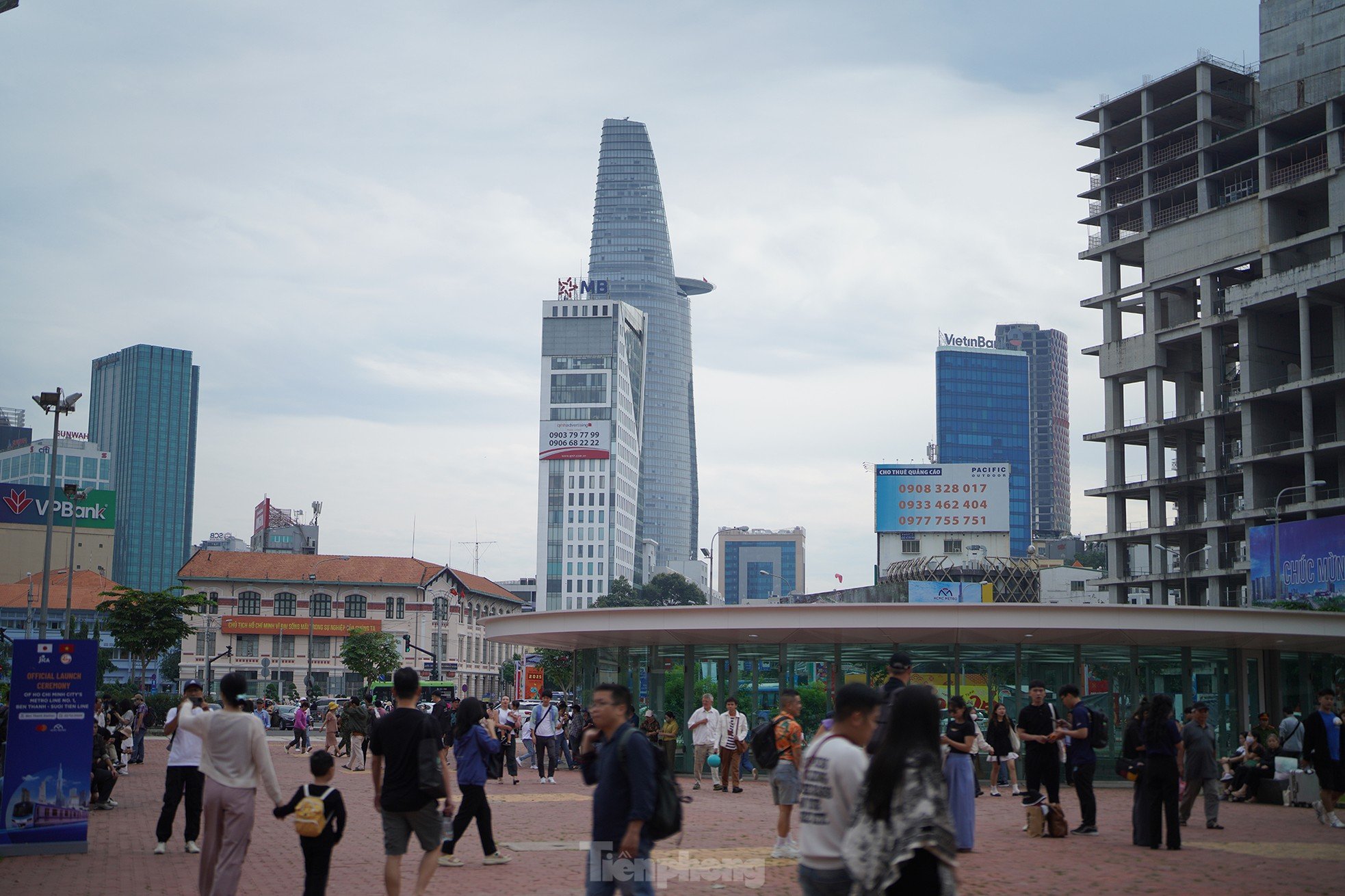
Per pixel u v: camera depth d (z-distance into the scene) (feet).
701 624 104.58
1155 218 330.54
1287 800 80.23
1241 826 65.51
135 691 209.15
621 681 122.31
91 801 73.41
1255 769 82.69
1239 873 46.32
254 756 36.55
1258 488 288.30
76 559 432.25
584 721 111.24
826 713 110.01
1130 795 90.63
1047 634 100.89
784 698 51.47
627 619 107.55
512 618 122.72
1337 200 280.51
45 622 139.13
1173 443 336.70
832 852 23.30
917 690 22.04
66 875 45.47
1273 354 298.76
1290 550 245.45
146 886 42.93
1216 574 297.94
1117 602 324.60
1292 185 289.33
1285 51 301.84
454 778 99.45
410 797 36.55
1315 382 272.92
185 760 51.65
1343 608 212.23
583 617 110.52
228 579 339.57
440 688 250.57
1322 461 282.97
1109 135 345.10
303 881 43.78
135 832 60.80
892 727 21.89
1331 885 43.57
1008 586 263.29
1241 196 307.17
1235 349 322.75
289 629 339.57
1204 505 325.01
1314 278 274.36
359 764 115.44
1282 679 116.67
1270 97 303.89
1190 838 59.11
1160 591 316.40
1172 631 98.68
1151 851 52.75
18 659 51.24
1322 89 293.23
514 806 75.51
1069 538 481.05
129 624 189.37
